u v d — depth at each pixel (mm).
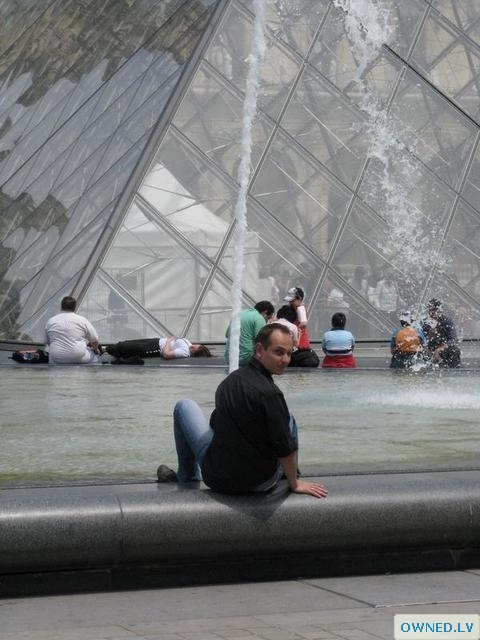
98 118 36938
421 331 26125
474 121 36500
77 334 26938
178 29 37688
